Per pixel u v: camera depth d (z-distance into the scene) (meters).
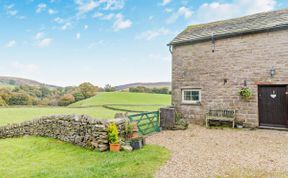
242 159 5.76
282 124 9.95
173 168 5.07
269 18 10.99
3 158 7.35
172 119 10.97
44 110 31.47
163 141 8.30
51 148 8.38
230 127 11.07
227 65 11.46
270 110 10.27
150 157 5.96
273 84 10.08
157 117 11.20
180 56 13.28
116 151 6.91
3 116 22.28
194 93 12.78
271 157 5.90
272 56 10.14
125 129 8.21
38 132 10.96
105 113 25.02
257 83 10.52
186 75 12.97
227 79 11.44
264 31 10.37
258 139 8.18
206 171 4.86
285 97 9.88
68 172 4.96
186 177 4.51
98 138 7.39
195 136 9.09
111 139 7.10
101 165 5.32
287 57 9.75
